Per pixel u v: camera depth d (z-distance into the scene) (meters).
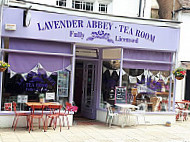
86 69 11.03
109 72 10.00
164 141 7.59
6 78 8.28
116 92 9.52
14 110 8.01
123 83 9.72
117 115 9.39
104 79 10.16
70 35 8.79
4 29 8.05
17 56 8.37
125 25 9.49
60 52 8.86
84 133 8.12
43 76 8.70
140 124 9.86
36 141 6.91
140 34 9.73
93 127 9.05
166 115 10.28
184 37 12.17
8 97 8.30
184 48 12.13
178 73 9.85
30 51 8.43
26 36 8.27
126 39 9.55
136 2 10.87
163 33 10.05
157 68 10.30
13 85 8.36
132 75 9.88
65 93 9.00
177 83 11.98
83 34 8.96
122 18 9.44
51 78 8.80
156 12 13.04
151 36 9.89
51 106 8.20
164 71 10.42
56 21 8.59
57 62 8.86
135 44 9.70
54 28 8.58
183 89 12.04
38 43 8.56
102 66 10.29
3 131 7.79
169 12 12.84
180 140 7.77
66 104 8.69
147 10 11.20
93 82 10.56
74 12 8.80
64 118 8.95
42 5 8.38
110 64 9.98
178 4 12.30
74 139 7.34
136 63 9.95
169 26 10.12
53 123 8.74
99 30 9.16
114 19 9.34
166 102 10.43
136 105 9.92
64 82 8.98
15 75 8.38
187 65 11.85
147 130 8.98
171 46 10.21
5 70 8.26
